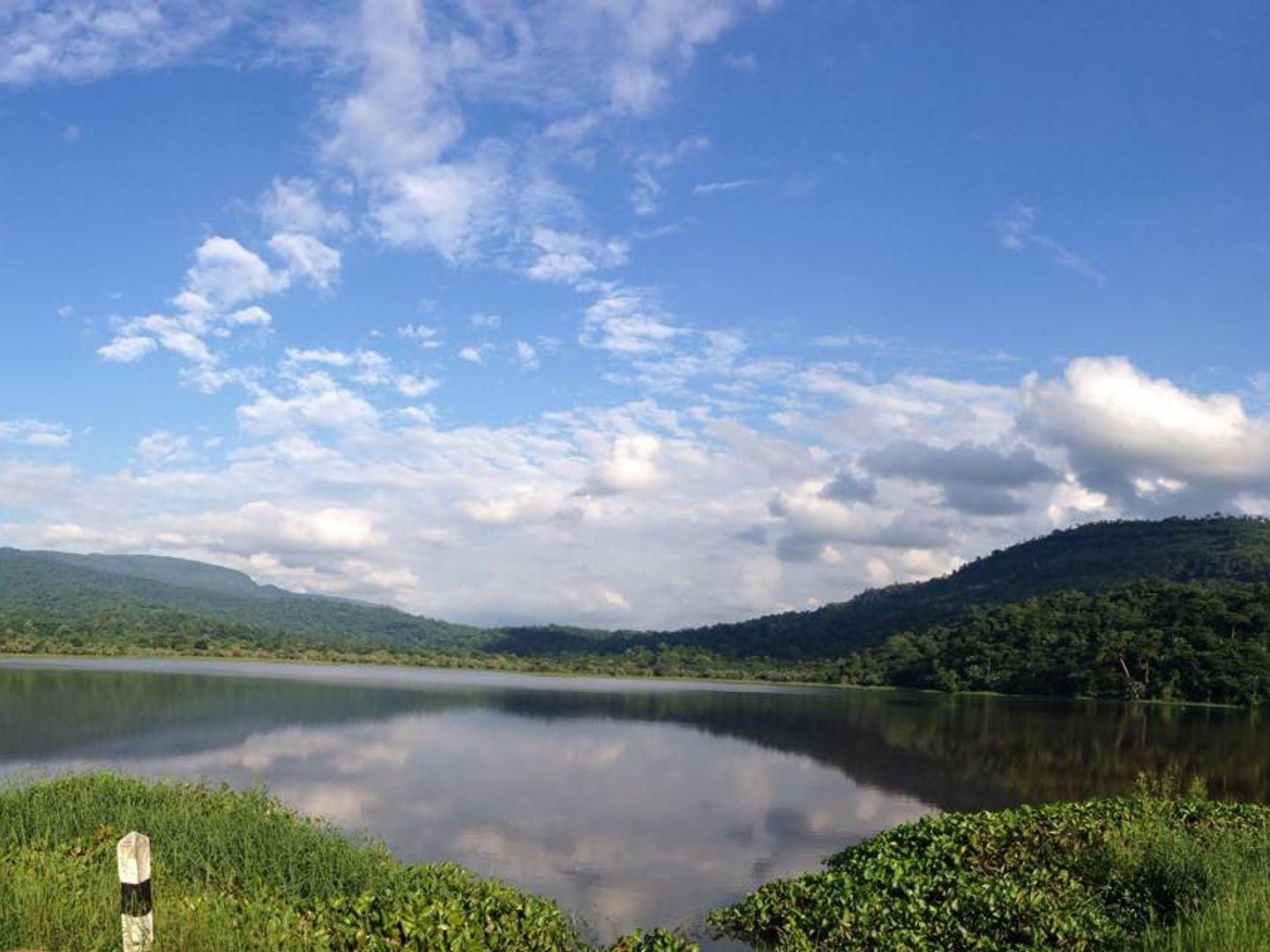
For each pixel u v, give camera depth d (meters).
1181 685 106.12
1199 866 16.52
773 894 20.42
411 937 13.98
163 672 121.00
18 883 12.03
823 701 111.00
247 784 38.53
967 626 154.25
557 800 36.84
